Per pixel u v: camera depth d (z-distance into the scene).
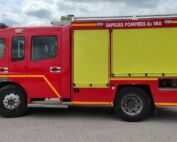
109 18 9.96
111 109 11.95
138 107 9.88
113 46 9.95
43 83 10.34
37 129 8.78
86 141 7.51
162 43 9.74
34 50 10.39
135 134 8.20
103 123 9.59
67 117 10.52
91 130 8.66
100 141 7.51
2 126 9.16
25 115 10.87
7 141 7.53
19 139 7.70
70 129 8.78
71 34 10.16
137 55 9.85
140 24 9.80
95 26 10.01
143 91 9.85
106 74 10.02
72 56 10.16
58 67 10.26
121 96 9.91
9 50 10.51
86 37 10.06
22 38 10.45
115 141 7.52
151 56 9.80
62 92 10.24
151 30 9.77
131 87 9.91
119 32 9.91
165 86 9.77
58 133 8.30
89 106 12.56
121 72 9.94
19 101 10.52
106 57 10.00
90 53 10.07
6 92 10.52
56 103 10.34
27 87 10.41
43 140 7.60
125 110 9.91
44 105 10.34
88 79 10.11
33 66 10.37
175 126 9.20
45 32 10.31
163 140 7.61
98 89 10.07
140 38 9.83
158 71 9.77
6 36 10.55
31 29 10.43
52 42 10.29
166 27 9.70
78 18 10.07
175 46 9.70
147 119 10.20
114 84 9.96
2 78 10.52
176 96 9.70
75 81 10.16
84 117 10.52
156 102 9.77
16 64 10.46
